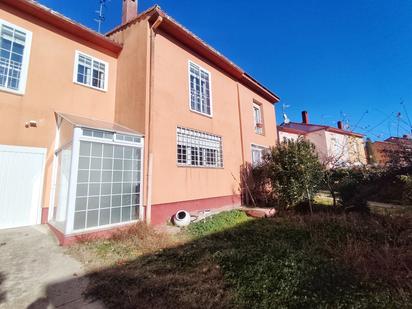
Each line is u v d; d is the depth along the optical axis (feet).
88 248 18.76
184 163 32.37
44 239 20.59
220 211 35.94
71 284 13.42
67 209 19.74
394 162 22.24
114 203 23.47
